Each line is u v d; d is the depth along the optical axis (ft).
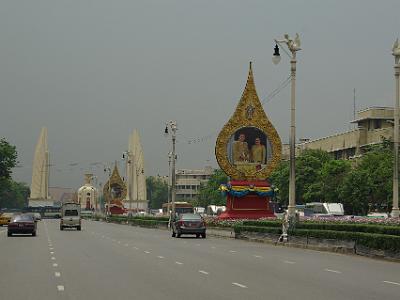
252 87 255.91
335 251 127.85
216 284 69.05
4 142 400.06
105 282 71.00
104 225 375.66
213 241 176.45
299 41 155.22
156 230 282.56
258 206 254.06
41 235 208.23
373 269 88.38
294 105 156.15
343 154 458.09
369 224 131.03
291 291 63.10
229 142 253.24
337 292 62.39
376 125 424.05
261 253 122.93
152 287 66.39
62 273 81.05
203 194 613.11
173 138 282.15
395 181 152.56
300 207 323.57
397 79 153.58
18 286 67.31
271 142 255.50
